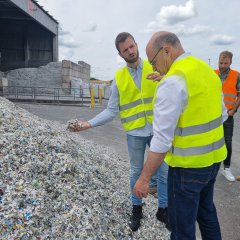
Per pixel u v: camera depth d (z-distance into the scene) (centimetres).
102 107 1908
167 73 222
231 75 505
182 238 240
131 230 309
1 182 285
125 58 303
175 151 227
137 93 311
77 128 334
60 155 337
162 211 335
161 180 325
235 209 425
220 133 238
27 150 330
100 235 273
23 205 267
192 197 232
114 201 331
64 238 254
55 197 287
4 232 243
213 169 237
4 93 2436
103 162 473
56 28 3609
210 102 225
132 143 321
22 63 3497
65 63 2916
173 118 211
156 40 228
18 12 2975
